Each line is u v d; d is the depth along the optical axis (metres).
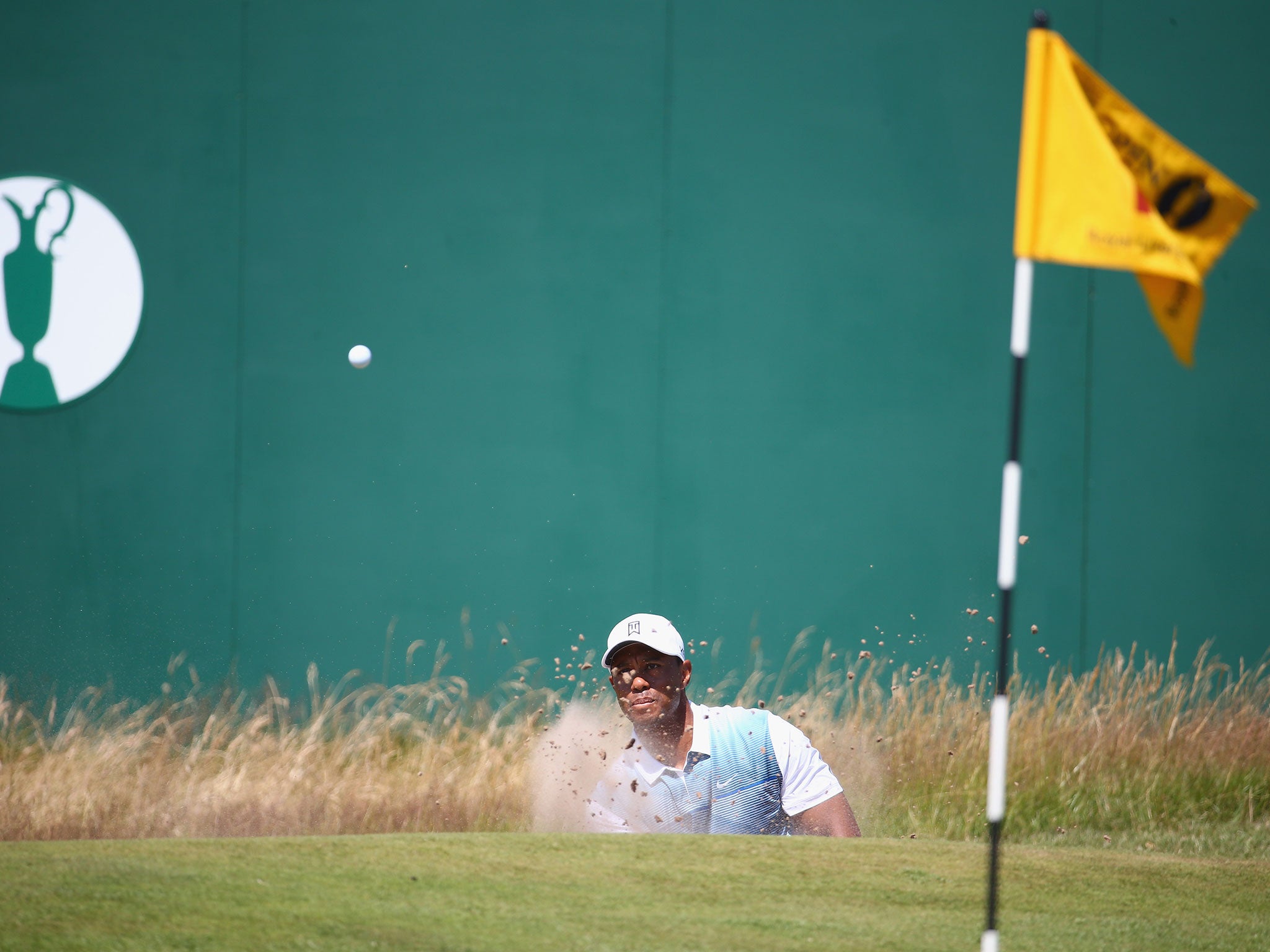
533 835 12.63
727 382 33.81
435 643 33.62
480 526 33.84
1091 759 26.70
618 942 9.02
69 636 34.00
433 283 34.09
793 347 33.84
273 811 23.44
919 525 33.72
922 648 33.41
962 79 33.94
